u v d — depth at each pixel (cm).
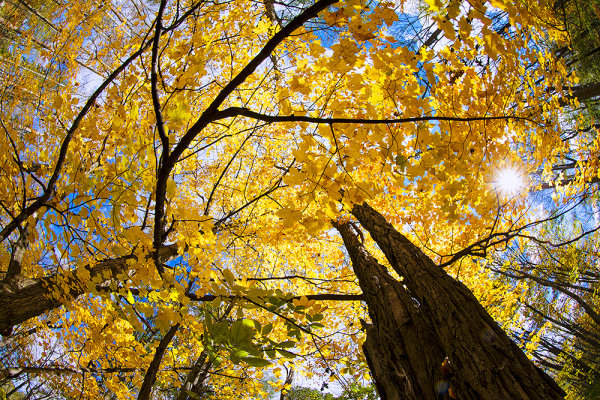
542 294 888
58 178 223
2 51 353
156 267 212
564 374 675
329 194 186
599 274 731
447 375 166
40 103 313
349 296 307
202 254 211
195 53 228
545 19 253
